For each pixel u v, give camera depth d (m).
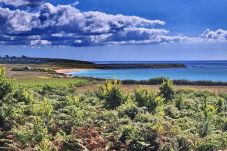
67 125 13.85
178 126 14.59
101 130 13.74
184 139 12.91
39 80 46.38
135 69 142.50
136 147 12.35
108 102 19.42
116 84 20.14
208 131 14.53
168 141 12.78
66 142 12.20
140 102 18.31
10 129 13.30
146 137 12.75
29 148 11.60
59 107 17.14
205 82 51.78
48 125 13.87
